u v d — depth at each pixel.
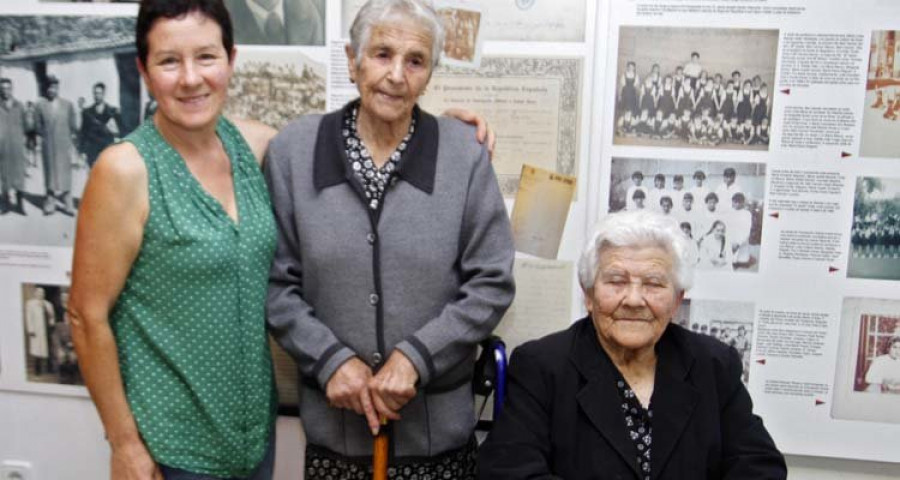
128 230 1.04
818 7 1.43
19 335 1.70
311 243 1.21
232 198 1.17
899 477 1.59
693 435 1.21
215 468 1.18
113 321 1.12
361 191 1.20
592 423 1.21
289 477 1.70
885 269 1.50
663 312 1.18
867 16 1.42
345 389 1.17
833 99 1.46
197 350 1.11
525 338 1.59
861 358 1.54
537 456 1.21
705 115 1.48
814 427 1.57
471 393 1.35
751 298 1.54
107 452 1.75
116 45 1.55
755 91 1.47
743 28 1.45
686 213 1.52
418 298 1.22
